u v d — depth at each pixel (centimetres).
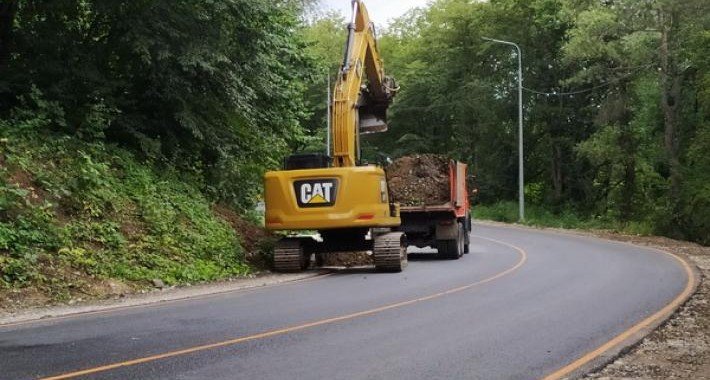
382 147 6556
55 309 1080
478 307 1085
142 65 1820
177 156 1983
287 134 2538
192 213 1767
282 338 837
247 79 2034
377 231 1739
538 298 1184
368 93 1945
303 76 2498
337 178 1622
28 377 643
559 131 4844
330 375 660
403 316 999
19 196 1341
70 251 1320
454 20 5559
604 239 2992
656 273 1593
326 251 1758
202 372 668
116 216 1536
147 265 1434
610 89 4050
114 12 1706
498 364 712
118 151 1769
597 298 1185
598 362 725
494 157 5359
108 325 926
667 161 3569
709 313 1052
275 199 1641
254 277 1591
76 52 1759
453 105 5644
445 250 2098
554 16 4491
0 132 1493
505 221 4759
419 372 675
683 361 745
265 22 1986
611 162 3941
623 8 3334
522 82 4856
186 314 1020
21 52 1766
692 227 3494
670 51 3362
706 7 3052
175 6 1719
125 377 646
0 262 1191
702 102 3356
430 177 2134
